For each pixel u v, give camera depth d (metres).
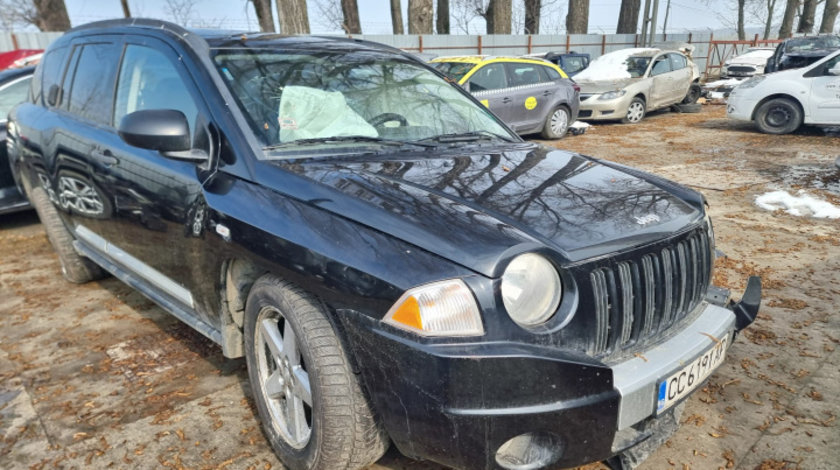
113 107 3.26
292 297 2.10
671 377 1.96
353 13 22.42
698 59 29.00
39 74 4.36
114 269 3.51
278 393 2.37
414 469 2.37
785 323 3.60
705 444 2.52
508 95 10.58
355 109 2.91
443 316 1.73
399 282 1.79
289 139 2.58
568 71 18.45
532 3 24.84
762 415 2.71
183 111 2.74
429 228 1.88
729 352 3.27
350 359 1.98
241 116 2.55
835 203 6.31
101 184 3.20
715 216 5.94
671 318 2.17
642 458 2.24
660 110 15.88
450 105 3.29
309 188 2.18
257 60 2.86
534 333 1.78
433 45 19.78
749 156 9.12
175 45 2.88
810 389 2.91
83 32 3.87
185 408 2.81
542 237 1.89
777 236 5.29
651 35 24.56
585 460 1.87
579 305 1.85
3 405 2.87
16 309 4.00
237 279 2.50
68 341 3.52
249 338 2.44
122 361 3.27
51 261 5.02
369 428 2.03
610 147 10.43
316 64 3.01
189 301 2.81
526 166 2.54
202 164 2.59
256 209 2.24
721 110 15.70
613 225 2.03
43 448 2.54
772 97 11.04
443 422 1.74
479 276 1.75
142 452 2.50
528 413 1.73
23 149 4.14
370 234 1.93
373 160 2.49
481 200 2.10
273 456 2.47
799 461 2.40
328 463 2.07
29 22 15.71
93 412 2.79
